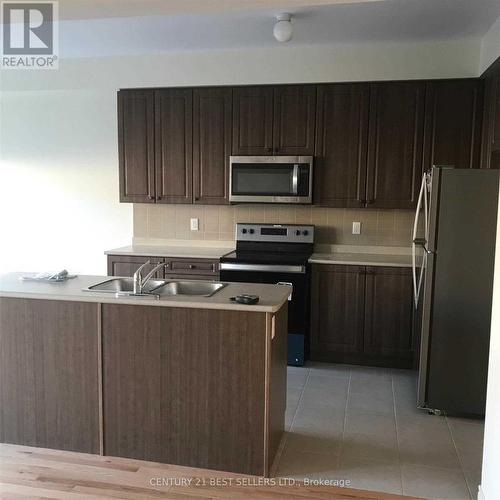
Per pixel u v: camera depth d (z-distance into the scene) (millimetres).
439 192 3193
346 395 3633
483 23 3676
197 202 4707
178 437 2639
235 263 4289
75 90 5098
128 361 2652
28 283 2973
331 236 4754
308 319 4336
